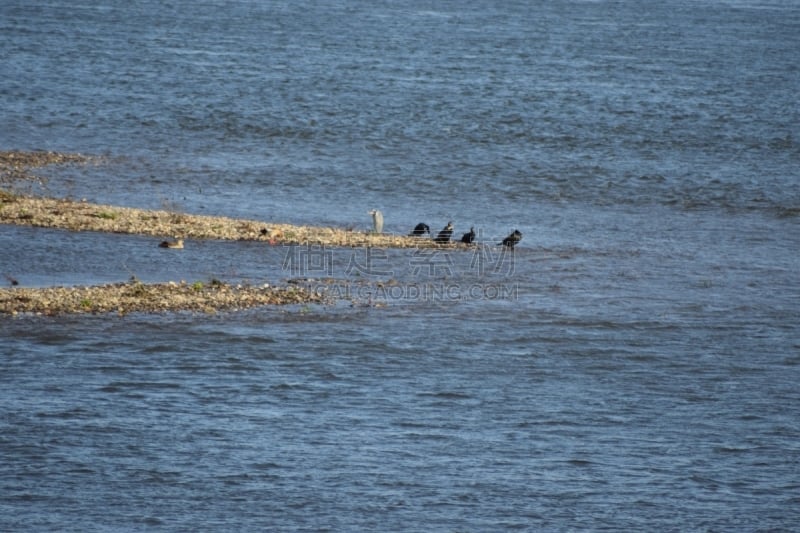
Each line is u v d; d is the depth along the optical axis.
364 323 141.88
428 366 129.88
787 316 152.25
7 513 96.06
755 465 108.81
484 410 118.88
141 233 172.00
